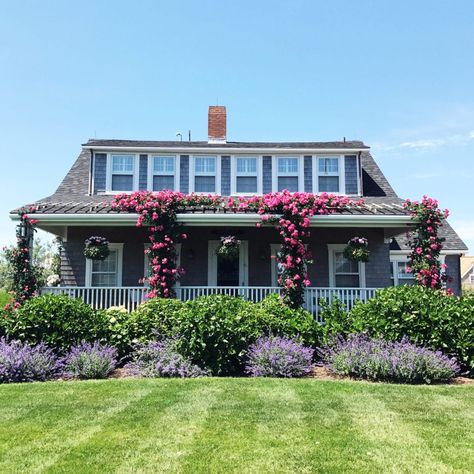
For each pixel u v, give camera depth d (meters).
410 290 9.39
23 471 3.94
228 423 5.15
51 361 8.38
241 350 8.54
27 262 11.73
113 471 3.94
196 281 14.27
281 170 15.69
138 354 8.95
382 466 4.03
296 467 4.01
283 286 11.70
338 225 12.35
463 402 6.11
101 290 12.14
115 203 12.27
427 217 11.73
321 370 8.62
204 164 15.73
